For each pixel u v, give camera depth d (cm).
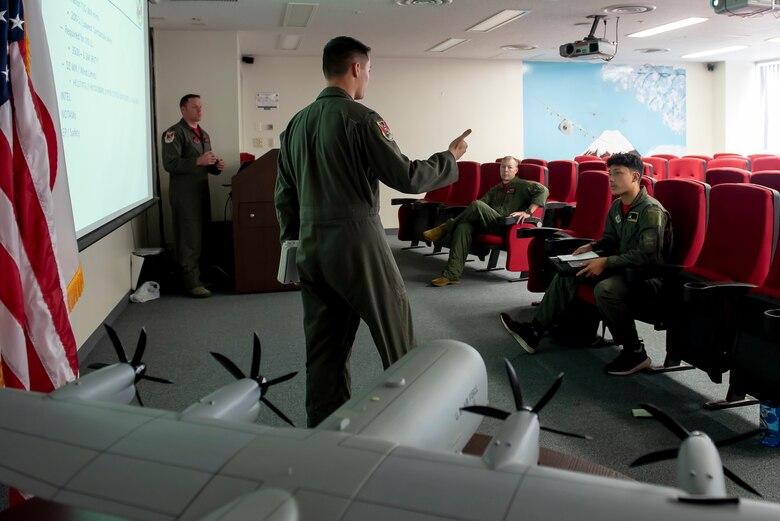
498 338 339
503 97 912
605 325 315
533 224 466
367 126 168
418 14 589
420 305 417
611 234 312
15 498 158
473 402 90
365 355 314
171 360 308
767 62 984
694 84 1002
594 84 949
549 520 47
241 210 457
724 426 224
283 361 305
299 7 545
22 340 154
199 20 563
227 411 78
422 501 51
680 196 284
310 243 176
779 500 174
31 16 164
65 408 74
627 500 48
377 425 70
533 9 582
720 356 232
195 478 58
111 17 263
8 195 152
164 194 576
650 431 221
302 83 835
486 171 560
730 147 1009
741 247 240
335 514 50
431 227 603
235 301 442
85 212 222
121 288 421
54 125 168
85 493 58
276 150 456
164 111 603
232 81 612
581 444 211
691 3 570
